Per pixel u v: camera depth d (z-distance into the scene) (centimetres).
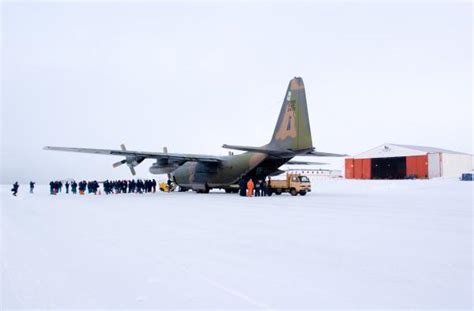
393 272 751
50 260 864
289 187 3256
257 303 588
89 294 635
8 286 678
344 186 5319
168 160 3631
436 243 1045
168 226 1388
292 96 3028
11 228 1351
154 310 564
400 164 7381
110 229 1319
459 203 2394
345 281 695
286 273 753
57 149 3203
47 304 589
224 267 801
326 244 1038
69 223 1478
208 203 2434
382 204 2316
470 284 671
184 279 717
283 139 3061
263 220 1546
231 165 3391
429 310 549
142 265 820
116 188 4041
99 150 3206
